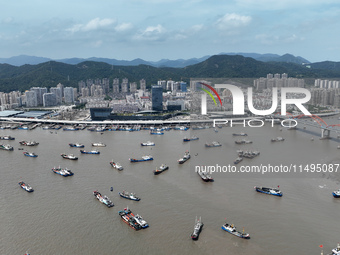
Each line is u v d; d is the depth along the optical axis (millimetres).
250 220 153750
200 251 131875
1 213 166750
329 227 146750
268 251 130625
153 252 132125
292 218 155000
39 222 157125
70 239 142250
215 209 165500
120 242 139375
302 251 130000
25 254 132000
